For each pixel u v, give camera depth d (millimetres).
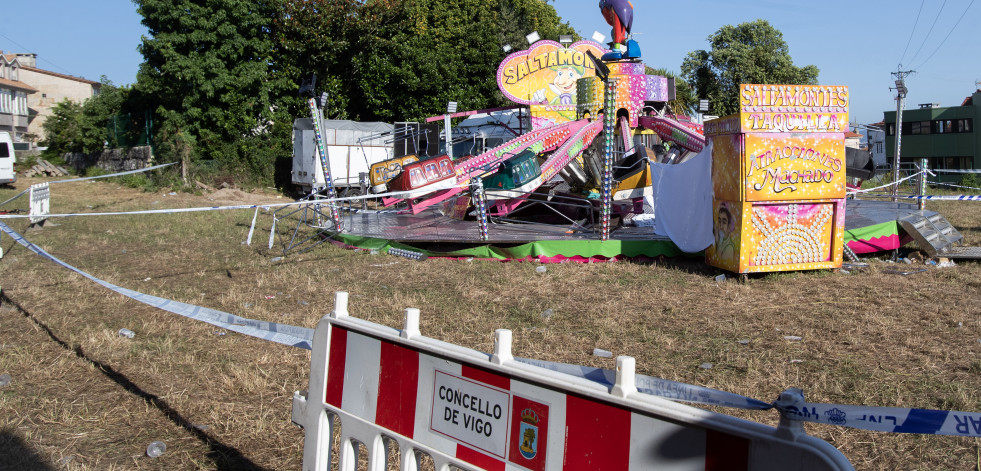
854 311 8250
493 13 42500
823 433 4898
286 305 9148
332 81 33031
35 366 6508
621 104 16969
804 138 10328
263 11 32250
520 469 2602
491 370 2703
